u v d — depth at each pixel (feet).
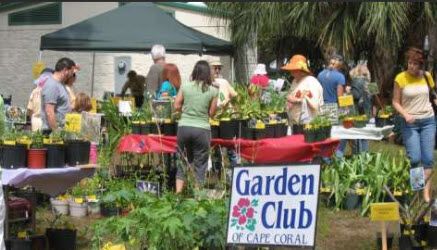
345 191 31.68
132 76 50.11
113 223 19.89
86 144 24.95
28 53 69.46
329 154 30.55
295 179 18.26
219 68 40.55
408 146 30.96
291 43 65.41
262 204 18.54
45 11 68.13
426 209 23.49
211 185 27.17
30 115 35.37
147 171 34.76
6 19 70.13
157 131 33.68
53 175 23.73
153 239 18.57
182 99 30.81
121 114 35.60
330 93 38.34
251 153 30.99
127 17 47.44
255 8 57.62
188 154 30.66
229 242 18.75
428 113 30.73
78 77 67.10
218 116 32.04
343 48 51.98
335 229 28.17
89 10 65.92
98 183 31.48
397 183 30.53
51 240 25.08
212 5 60.44
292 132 33.45
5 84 70.74
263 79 36.24
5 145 23.26
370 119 37.45
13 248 23.67
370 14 50.08
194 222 18.89
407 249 23.21
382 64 55.88
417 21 53.98
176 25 47.24
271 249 19.22
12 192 26.04
